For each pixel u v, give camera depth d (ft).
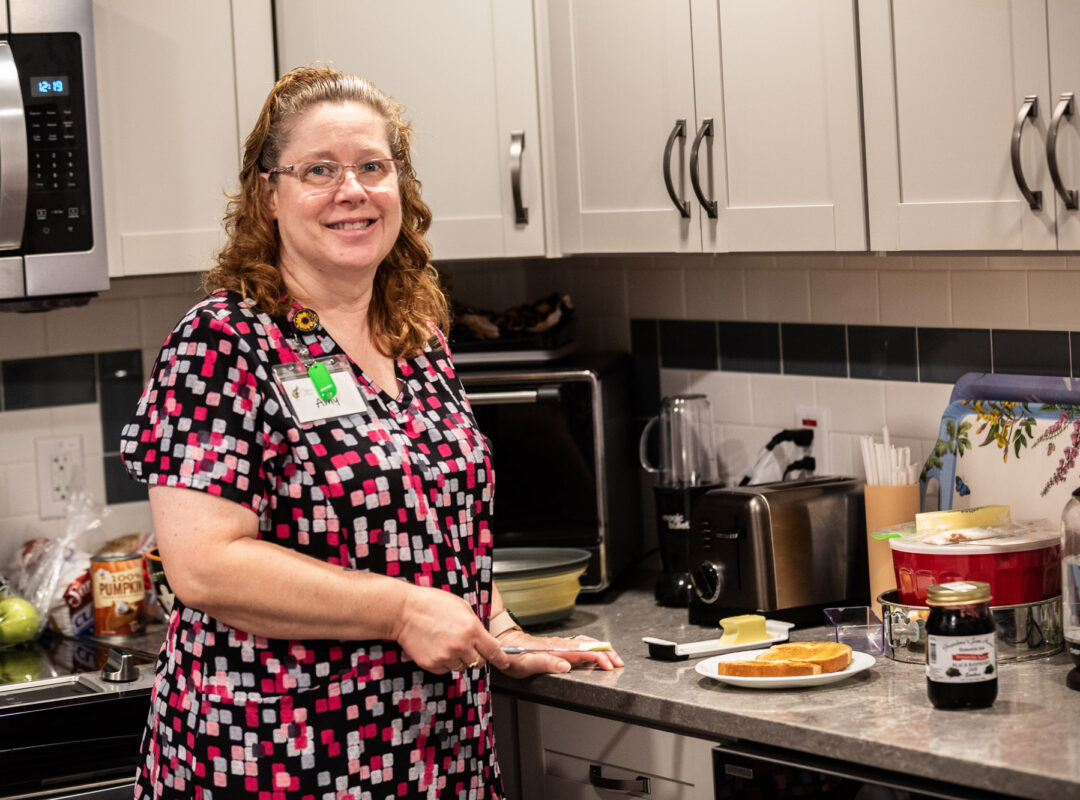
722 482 8.18
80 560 8.63
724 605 7.30
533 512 8.36
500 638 6.73
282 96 5.89
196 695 5.69
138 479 5.56
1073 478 6.82
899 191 6.57
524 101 7.94
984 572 6.37
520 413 8.29
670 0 7.33
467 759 6.09
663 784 6.51
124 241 7.82
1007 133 6.14
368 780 5.74
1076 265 6.97
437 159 8.06
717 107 7.22
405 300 6.32
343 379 5.82
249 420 5.55
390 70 8.00
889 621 6.54
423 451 6.00
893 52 6.50
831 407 8.19
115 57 7.70
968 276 7.44
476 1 7.90
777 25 6.91
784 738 5.74
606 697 6.43
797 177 6.95
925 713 5.73
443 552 5.94
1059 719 5.55
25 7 7.22
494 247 8.10
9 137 7.11
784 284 8.34
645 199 7.62
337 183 5.76
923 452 7.76
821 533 7.25
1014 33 6.05
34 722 6.86
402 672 5.78
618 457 8.63
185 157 7.91
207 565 5.36
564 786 6.98
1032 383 7.06
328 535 5.63
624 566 8.76
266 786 5.61
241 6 7.93
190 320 5.65
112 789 6.92
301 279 5.94
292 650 5.59
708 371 8.83
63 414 8.97
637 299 9.18
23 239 7.36
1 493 8.82
